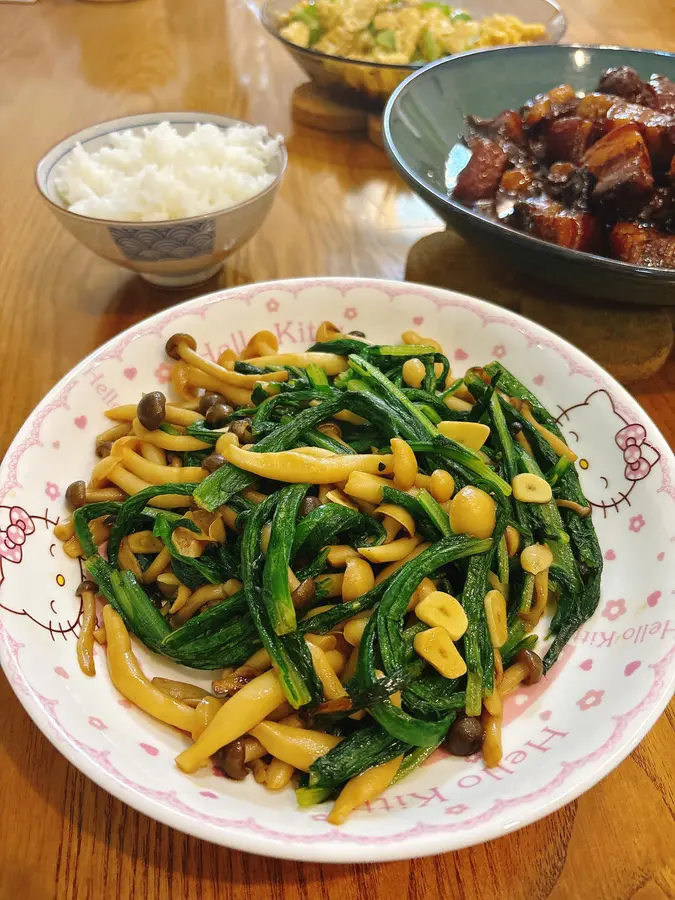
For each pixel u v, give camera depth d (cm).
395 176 42
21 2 60
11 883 17
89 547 22
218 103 48
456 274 34
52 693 18
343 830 16
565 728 19
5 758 19
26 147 43
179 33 56
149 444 25
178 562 22
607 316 32
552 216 31
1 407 28
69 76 50
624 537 23
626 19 57
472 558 21
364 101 44
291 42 43
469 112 40
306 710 19
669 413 30
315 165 43
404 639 19
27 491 22
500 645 20
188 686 20
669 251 30
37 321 32
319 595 20
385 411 24
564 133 35
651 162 32
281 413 25
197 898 17
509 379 27
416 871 18
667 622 20
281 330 29
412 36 45
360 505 22
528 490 23
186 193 31
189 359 27
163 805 16
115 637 20
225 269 35
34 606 20
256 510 21
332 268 36
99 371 26
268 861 18
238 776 18
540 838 18
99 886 17
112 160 34
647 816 19
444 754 19
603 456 25
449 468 23
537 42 48
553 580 23
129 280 35
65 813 18
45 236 37
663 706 18
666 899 17
